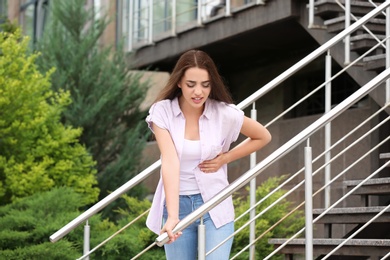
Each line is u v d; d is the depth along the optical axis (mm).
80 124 11727
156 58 12438
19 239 8484
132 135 11797
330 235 6910
